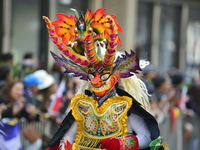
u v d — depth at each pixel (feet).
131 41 65.05
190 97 63.36
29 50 88.74
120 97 27.91
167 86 57.72
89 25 27.27
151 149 27.25
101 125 27.89
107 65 27.43
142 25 117.29
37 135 45.85
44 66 86.38
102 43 28.02
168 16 122.93
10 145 42.11
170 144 57.88
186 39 127.44
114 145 26.91
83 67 28.48
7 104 42.50
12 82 43.14
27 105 44.27
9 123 42.16
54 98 49.11
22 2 87.97
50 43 87.15
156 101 53.67
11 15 86.89
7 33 85.97
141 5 116.78
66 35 27.89
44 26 89.35
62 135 28.99
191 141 62.18
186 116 61.52
